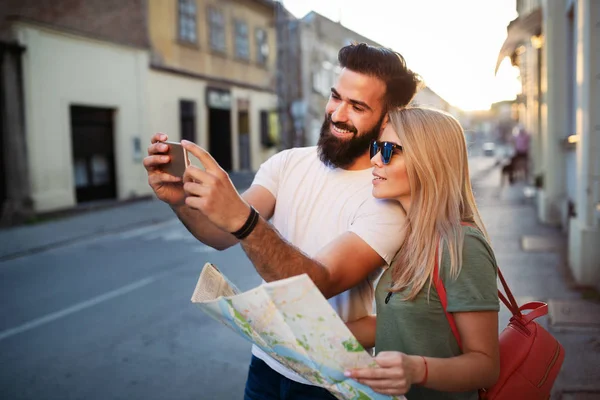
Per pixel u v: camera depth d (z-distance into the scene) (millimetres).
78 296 5465
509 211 10234
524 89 15484
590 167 4875
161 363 3752
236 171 18984
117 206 12883
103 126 12984
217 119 18625
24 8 10477
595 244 4852
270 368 1637
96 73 12406
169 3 15133
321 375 1144
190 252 7484
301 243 1587
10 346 4156
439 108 1428
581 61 4992
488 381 1201
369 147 1521
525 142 15969
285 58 21000
